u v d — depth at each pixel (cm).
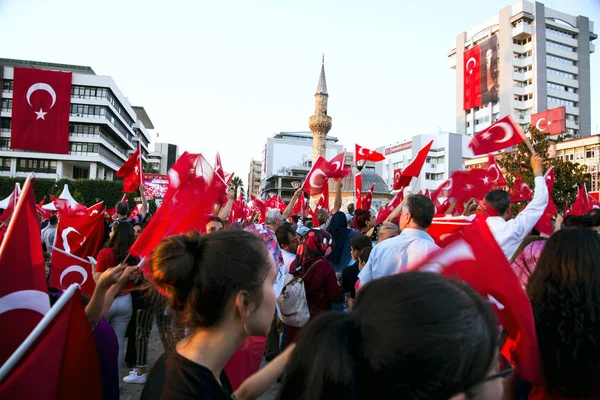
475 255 200
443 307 111
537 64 7875
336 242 738
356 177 1181
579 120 8194
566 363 195
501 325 204
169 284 173
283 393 129
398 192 912
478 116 8656
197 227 302
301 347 126
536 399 213
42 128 5691
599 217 473
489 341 114
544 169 2144
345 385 115
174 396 152
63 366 186
